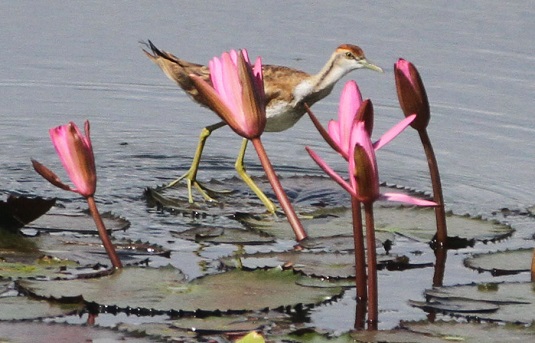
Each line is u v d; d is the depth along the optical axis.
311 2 20.75
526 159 14.70
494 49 18.53
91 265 9.68
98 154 14.83
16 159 14.50
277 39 19.00
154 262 10.19
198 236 11.09
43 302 8.69
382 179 13.88
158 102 17.42
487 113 16.38
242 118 9.33
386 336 8.19
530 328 8.34
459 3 20.58
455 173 14.15
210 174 14.28
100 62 18.55
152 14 20.28
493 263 10.27
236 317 8.51
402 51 18.52
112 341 7.91
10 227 10.43
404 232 11.23
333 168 14.67
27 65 18.31
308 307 9.07
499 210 12.59
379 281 9.94
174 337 8.20
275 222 11.62
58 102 17.09
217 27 19.56
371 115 7.74
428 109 10.48
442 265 10.41
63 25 19.78
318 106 17.27
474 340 8.10
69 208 12.02
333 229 11.20
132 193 13.05
